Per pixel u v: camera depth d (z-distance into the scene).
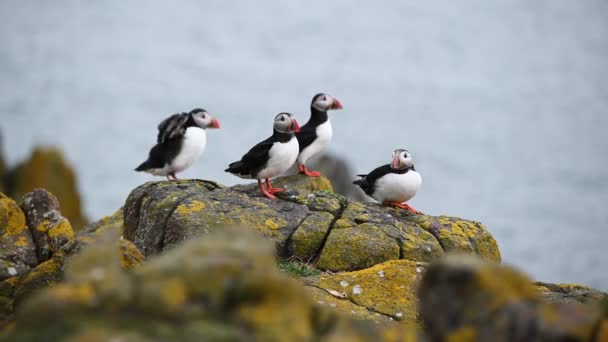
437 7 132.50
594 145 47.47
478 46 99.62
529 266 26.64
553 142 47.97
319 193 8.62
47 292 3.43
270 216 7.91
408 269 6.86
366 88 69.38
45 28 106.81
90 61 81.50
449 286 3.78
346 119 52.47
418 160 42.53
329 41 103.06
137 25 116.00
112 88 64.56
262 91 66.81
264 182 10.60
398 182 9.05
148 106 57.53
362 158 43.97
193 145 10.35
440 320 3.76
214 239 3.71
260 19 122.94
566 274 25.97
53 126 48.25
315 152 11.41
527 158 43.25
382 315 6.09
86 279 3.51
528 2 133.75
